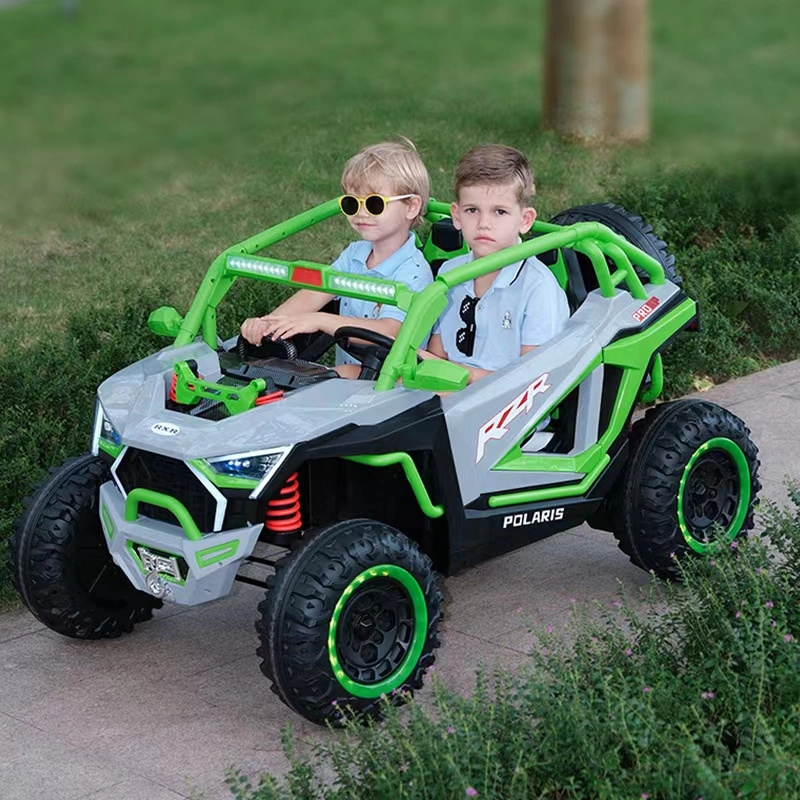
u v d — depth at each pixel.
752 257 9.52
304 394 4.98
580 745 4.22
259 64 17.88
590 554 6.42
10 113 16.08
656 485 5.74
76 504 5.35
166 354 5.32
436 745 4.12
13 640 5.73
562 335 5.56
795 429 7.71
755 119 15.36
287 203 12.09
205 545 4.74
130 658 5.56
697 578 5.52
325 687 4.76
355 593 4.80
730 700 4.54
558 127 14.55
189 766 4.79
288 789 4.56
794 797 3.93
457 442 5.16
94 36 19.67
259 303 8.14
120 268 10.38
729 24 20.23
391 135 14.16
